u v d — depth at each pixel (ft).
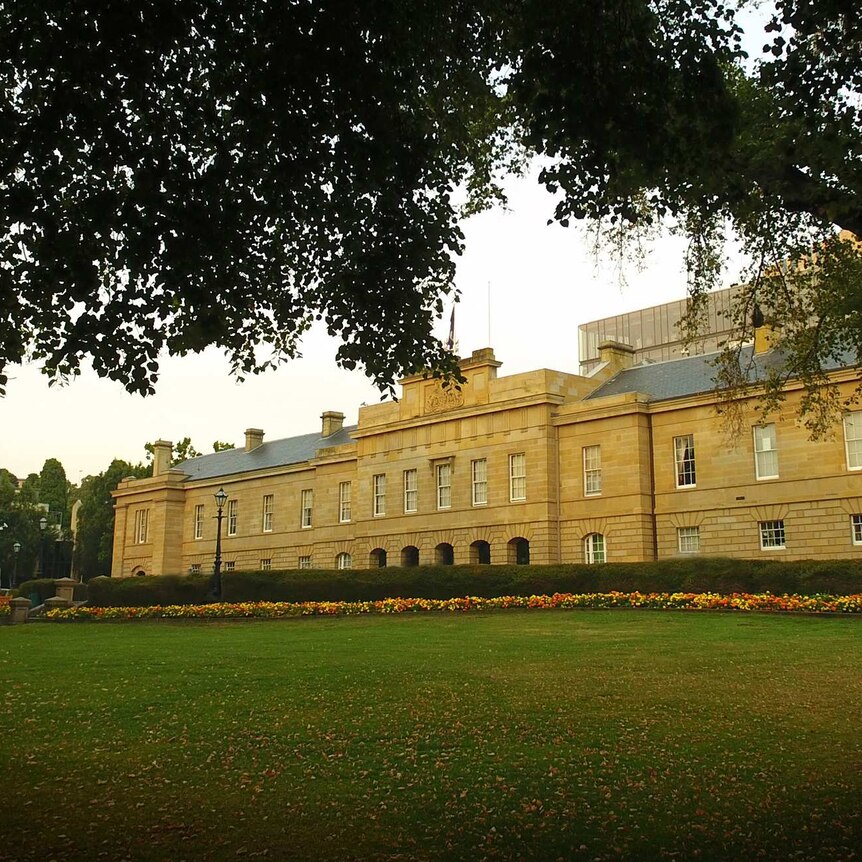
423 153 38.04
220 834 29.04
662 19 33.55
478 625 95.04
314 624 107.45
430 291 43.70
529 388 162.30
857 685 51.26
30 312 39.34
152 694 53.36
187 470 272.31
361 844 27.84
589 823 29.17
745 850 26.45
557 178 36.17
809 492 129.70
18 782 35.70
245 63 34.76
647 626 86.63
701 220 46.21
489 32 37.63
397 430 186.60
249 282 43.14
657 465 148.56
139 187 35.68
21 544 307.99
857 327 52.65
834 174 35.19
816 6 32.99
